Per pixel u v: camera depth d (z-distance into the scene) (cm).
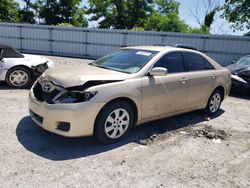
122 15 3762
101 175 311
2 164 318
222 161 372
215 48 1775
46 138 401
